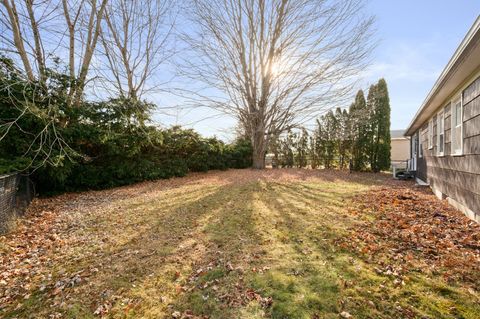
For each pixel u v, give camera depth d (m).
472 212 4.20
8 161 5.16
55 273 2.84
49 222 4.72
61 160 6.45
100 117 7.91
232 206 5.41
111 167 8.30
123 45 12.12
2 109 5.95
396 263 2.72
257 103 13.35
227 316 2.04
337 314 1.99
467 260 2.73
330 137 14.38
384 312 1.99
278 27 12.09
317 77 12.19
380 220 4.19
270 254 3.07
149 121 8.95
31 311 2.22
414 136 11.10
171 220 4.57
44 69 6.78
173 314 2.11
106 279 2.66
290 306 2.10
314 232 3.74
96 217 4.96
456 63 3.59
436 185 6.67
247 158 15.14
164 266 2.89
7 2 7.19
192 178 10.31
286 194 6.63
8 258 3.22
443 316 1.92
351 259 2.85
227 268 2.79
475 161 4.04
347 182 8.97
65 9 8.56
